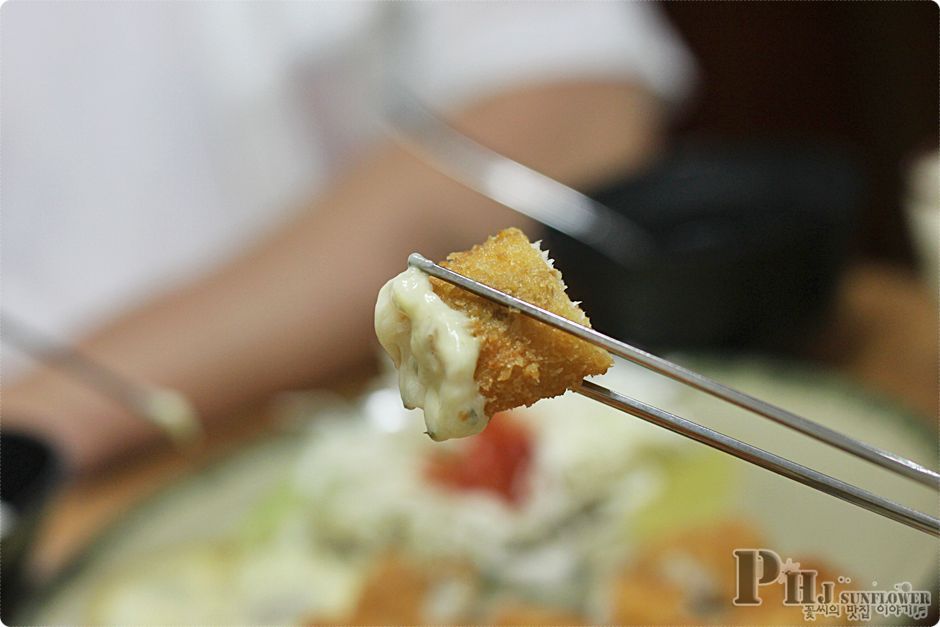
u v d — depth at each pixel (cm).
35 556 42
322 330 62
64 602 41
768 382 45
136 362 61
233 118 72
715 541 37
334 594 40
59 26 69
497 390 24
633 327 47
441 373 24
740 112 100
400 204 69
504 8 74
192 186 72
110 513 49
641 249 47
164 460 53
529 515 40
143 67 70
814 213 47
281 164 74
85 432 55
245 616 40
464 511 41
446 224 67
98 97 70
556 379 24
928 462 38
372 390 55
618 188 53
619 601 36
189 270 72
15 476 39
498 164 55
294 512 44
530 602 38
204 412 59
